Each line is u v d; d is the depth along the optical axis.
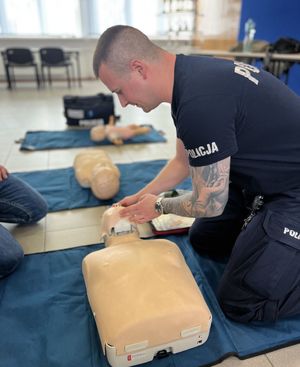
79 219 1.51
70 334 0.92
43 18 6.09
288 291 0.88
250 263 0.88
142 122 3.41
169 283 0.84
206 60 0.79
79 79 6.27
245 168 0.87
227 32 5.03
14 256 1.13
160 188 1.17
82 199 1.68
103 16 6.34
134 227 1.09
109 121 3.06
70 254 1.26
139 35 0.75
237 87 0.75
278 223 0.85
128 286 0.82
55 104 4.32
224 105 0.73
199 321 0.81
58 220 1.50
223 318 0.97
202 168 0.77
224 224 1.18
